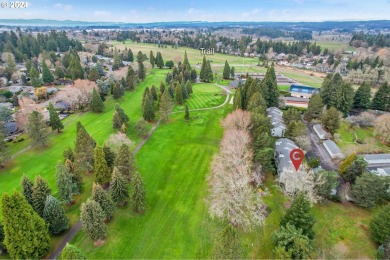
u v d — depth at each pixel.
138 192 43.22
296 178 45.66
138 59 182.38
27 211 33.19
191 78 139.38
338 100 86.31
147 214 45.09
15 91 113.31
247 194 41.84
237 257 30.67
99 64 143.00
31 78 121.88
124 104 102.19
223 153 54.12
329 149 65.31
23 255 33.53
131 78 120.75
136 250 38.19
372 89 128.50
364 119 80.06
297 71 179.38
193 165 60.28
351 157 52.16
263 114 69.12
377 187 44.41
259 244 38.81
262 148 55.06
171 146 69.19
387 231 36.50
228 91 122.31
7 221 31.83
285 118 78.25
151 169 58.69
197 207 46.81
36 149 67.62
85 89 96.50
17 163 61.38
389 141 69.38
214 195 43.50
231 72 152.75
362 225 42.34
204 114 91.62
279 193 50.19
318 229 41.50
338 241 39.38
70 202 47.19
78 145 53.62
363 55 195.88
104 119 87.38
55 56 174.12
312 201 43.06
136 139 73.12
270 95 95.38
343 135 75.31
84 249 38.06
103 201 40.44
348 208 46.28
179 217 44.47
